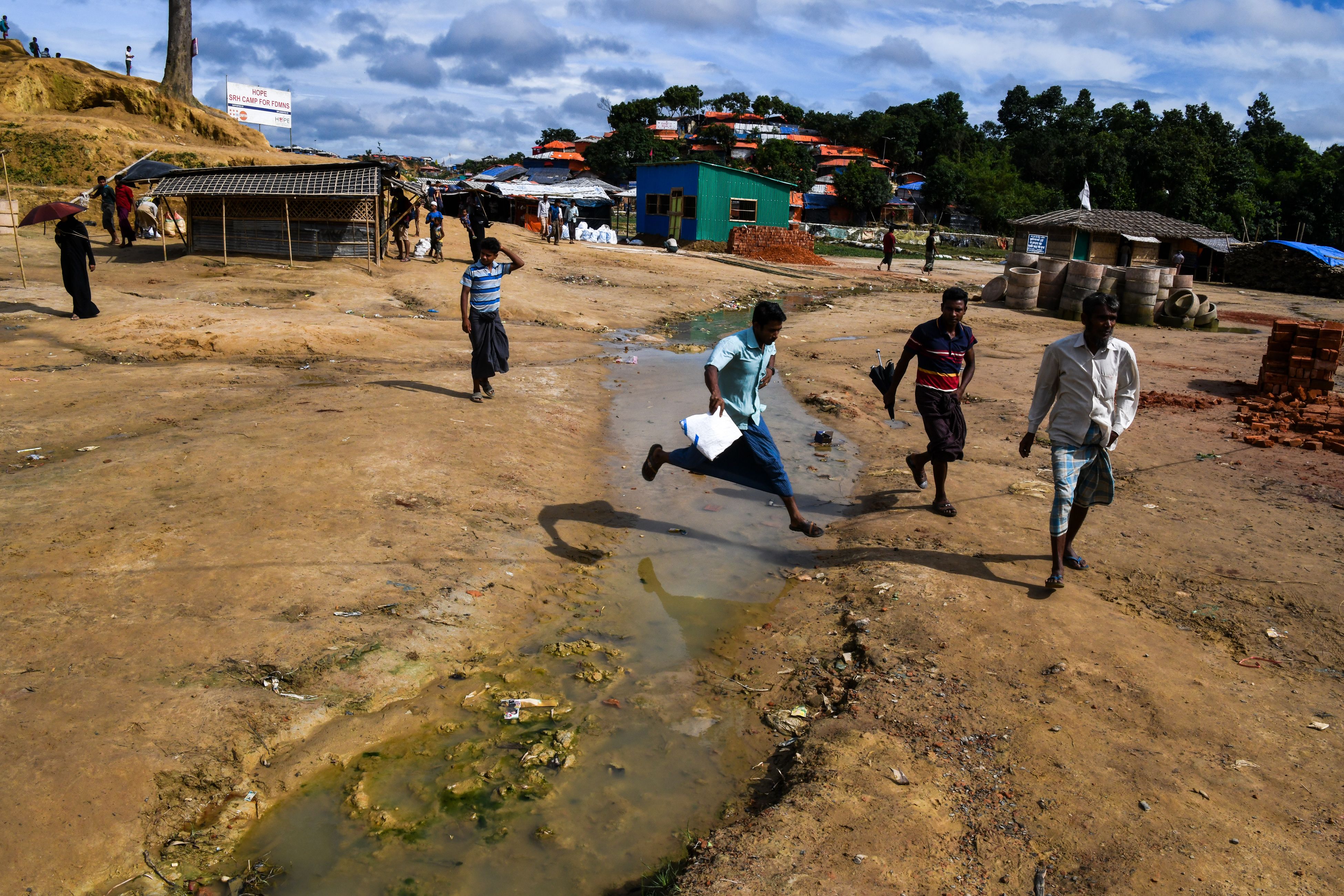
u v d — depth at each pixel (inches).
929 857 115.0
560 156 3452.3
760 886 108.7
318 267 711.7
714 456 204.2
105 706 133.8
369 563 195.2
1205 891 108.4
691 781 137.4
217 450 261.1
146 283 642.2
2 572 175.6
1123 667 164.4
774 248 1312.7
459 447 285.0
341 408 324.5
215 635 158.7
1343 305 1093.8
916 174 3353.8
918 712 149.4
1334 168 2792.8
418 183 842.2
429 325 544.7
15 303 516.1
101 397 330.0
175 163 1117.7
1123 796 127.4
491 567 204.2
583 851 121.0
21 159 1029.8
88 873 107.8
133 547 191.0
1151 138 2787.9
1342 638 176.4
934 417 244.2
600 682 164.7
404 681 156.7
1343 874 111.7
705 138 3747.5
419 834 123.0
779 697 161.5
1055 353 197.9
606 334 597.0
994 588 198.8
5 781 115.5
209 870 113.9
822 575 214.4
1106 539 231.6
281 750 136.4
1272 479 289.0
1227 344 636.7
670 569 218.1
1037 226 1437.0
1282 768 134.5
